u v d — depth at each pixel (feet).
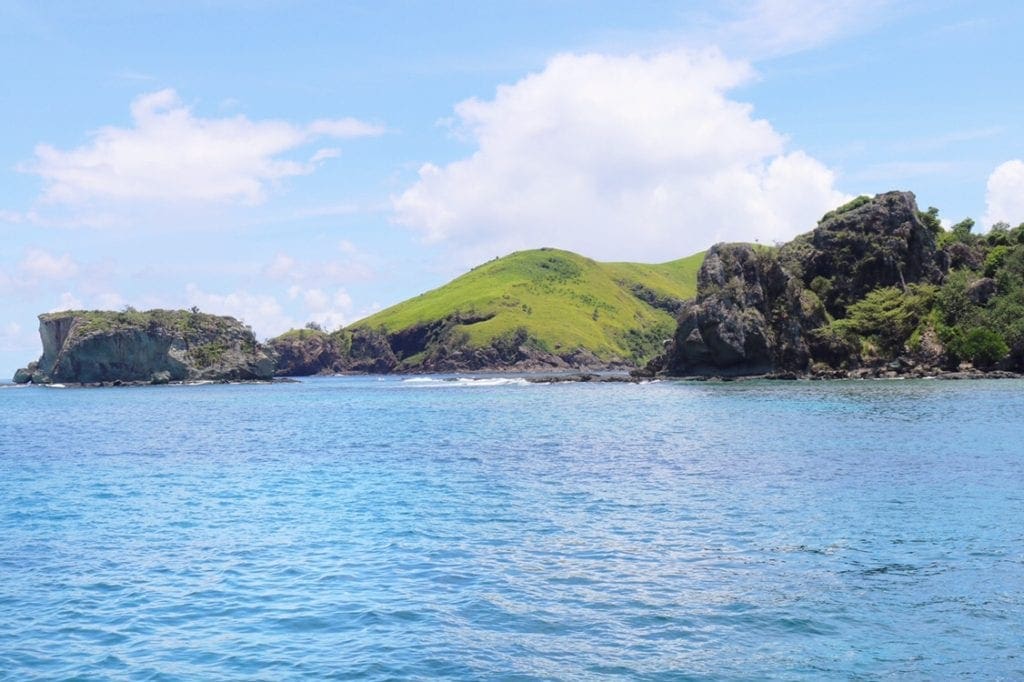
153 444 249.14
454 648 66.90
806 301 584.81
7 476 178.60
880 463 165.89
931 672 61.11
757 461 173.78
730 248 592.60
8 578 91.15
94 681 62.03
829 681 59.77
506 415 335.47
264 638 70.28
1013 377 513.04
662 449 200.64
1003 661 62.95
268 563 95.81
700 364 593.83
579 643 67.77
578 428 265.75
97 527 119.75
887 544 98.99
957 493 131.54
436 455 200.54
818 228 636.48
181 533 114.21
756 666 62.59
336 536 109.50
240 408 450.71
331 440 248.11
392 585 85.30
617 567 90.79
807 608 75.66
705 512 120.47
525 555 96.84
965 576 85.10
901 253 609.42
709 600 78.43
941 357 549.95
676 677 60.70
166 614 77.51
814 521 112.78
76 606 80.48
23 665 65.36
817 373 560.20
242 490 152.76
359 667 63.21
